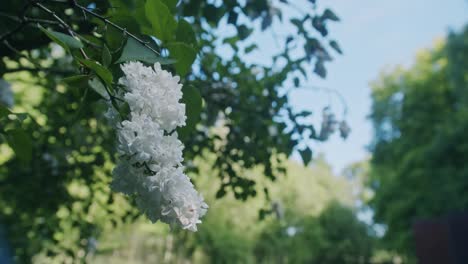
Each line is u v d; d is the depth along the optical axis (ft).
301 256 107.04
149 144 5.05
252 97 15.02
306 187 111.75
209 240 65.26
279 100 14.14
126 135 5.02
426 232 61.57
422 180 86.28
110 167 18.88
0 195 18.13
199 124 15.92
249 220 68.13
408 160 89.04
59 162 17.15
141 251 87.97
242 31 12.69
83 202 18.67
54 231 19.10
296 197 106.01
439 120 96.84
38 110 17.04
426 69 105.70
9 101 11.73
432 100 99.76
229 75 14.73
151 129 5.06
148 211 5.19
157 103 5.20
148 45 6.16
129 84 5.29
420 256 61.72
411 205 85.81
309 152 13.41
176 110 5.31
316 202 115.85
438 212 81.61
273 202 17.76
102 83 5.37
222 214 65.26
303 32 12.89
